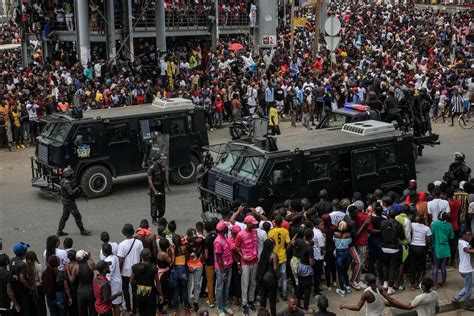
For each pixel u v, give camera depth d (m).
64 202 16.25
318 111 29.58
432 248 14.15
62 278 11.36
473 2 77.88
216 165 16.25
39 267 11.74
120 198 19.72
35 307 11.63
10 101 25.59
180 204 19.06
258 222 13.23
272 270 12.05
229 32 44.84
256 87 29.36
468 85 30.78
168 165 20.39
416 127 22.56
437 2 85.25
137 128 19.97
